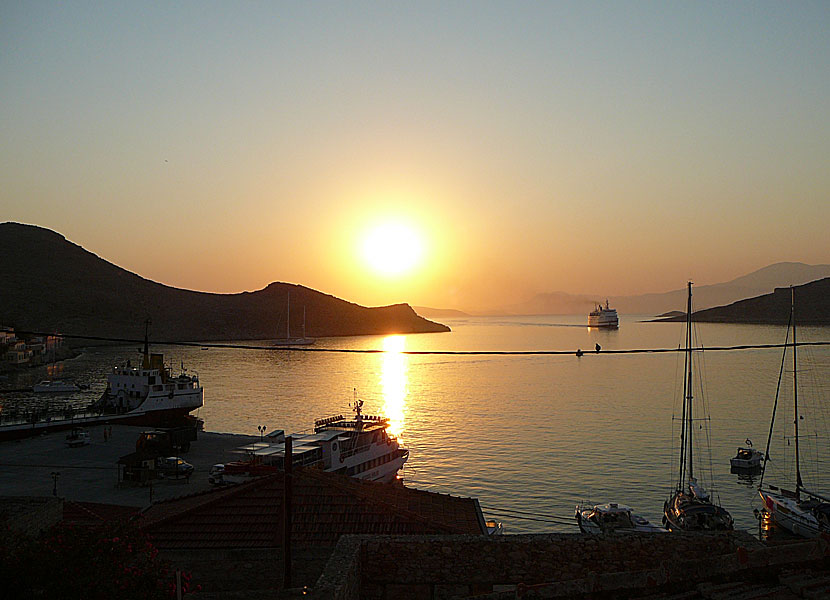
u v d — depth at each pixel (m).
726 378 180.38
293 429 110.06
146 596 16.23
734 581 12.91
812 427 106.06
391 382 188.12
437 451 89.31
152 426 99.56
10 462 70.62
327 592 12.69
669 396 147.12
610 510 56.12
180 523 23.28
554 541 15.85
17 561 16.20
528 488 70.44
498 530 46.47
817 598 11.44
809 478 76.44
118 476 59.59
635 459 84.06
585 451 88.88
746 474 78.12
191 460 73.75
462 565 15.77
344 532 22.31
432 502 28.27
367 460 61.56
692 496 59.12
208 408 134.25
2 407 132.00
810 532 54.47
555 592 12.93
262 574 20.98
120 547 17.02
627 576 13.06
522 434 102.00
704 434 100.81
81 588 15.74
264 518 23.11
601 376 198.88
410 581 15.68
